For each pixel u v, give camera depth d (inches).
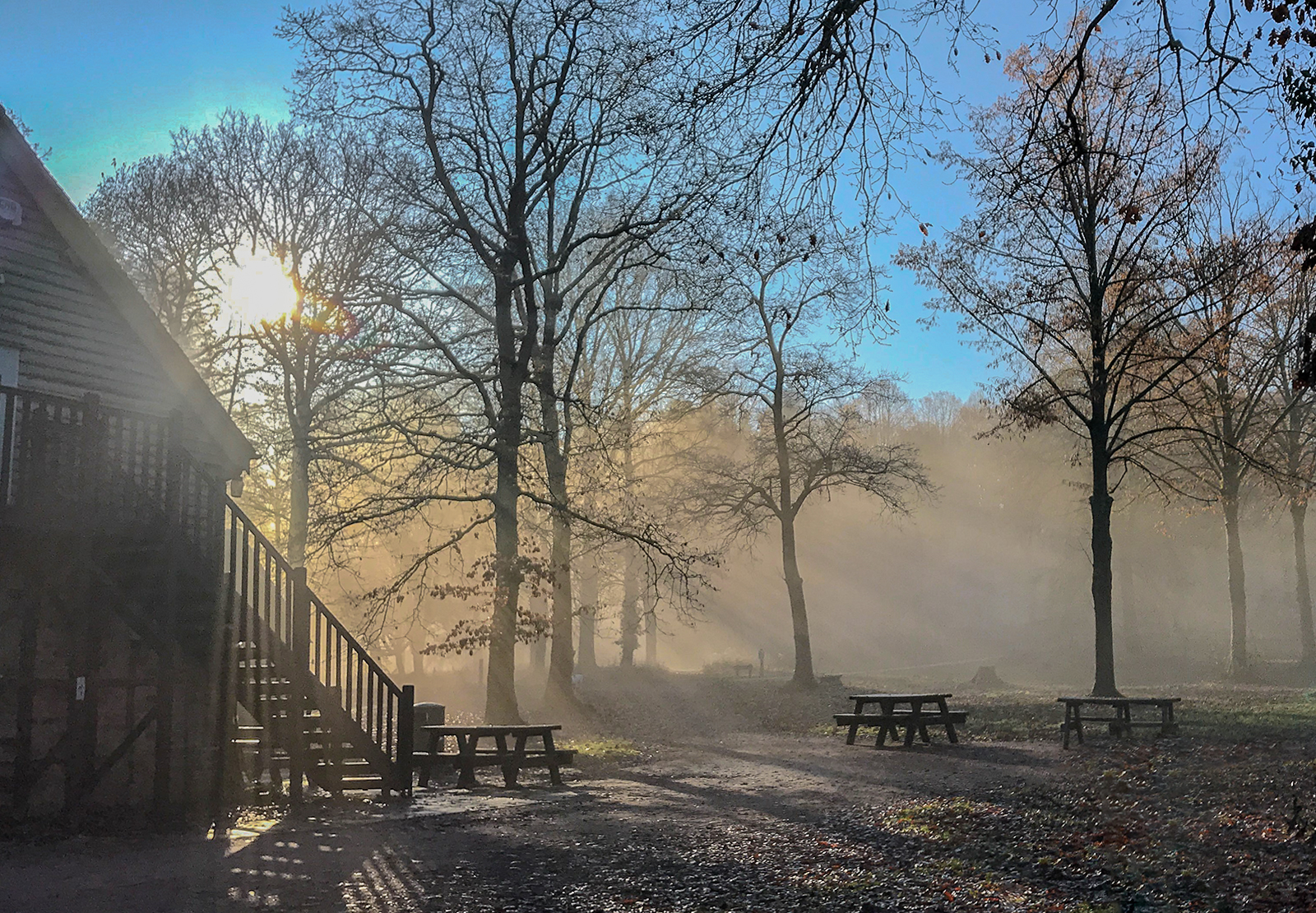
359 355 987.3
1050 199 953.5
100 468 470.6
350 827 478.6
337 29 893.2
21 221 554.6
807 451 1455.5
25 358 550.0
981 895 342.0
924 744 815.7
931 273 1040.8
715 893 353.1
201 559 510.0
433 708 733.3
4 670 493.4
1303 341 361.4
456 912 330.3
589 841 445.4
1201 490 1491.1
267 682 537.0
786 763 727.7
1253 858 363.9
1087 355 1119.0
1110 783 551.5
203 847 428.5
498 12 911.7
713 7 338.3
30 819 466.9
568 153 942.4
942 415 3727.9
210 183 1086.4
